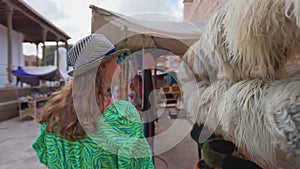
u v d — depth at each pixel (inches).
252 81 38.8
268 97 33.0
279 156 32.4
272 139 31.2
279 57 37.6
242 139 37.6
